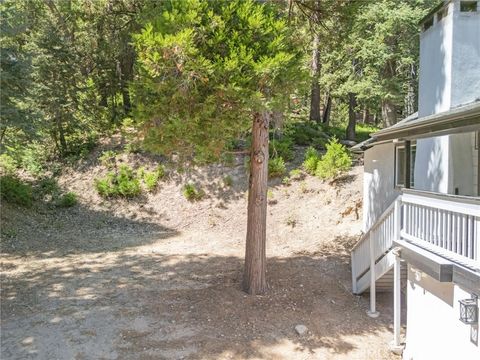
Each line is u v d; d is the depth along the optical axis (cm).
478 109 518
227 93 701
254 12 755
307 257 1231
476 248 480
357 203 1484
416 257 619
